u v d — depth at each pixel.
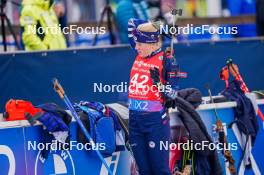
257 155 25.34
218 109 24.70
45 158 22.28
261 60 31.73
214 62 30.84
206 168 23.61
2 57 27.80
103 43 35.16
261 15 34.22
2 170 21.81
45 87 28.33
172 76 21.77
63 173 22.48
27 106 22.48
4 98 27.86
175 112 23.73
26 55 28.09
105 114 23.11
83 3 40.78
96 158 22.86
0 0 31.39
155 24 21.73
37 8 28.98
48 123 21.78
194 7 42.97
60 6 31.94
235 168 24.53
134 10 32.78
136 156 22.34
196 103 24.31
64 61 28.50
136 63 22.17
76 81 28.67
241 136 24.98
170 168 23.61
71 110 22.06
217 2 42.12
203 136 23.33
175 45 30.12
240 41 31.31
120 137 23.38
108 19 33.09
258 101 25.59
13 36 30.73
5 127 21.84
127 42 32.81
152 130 21.91
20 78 28.06
